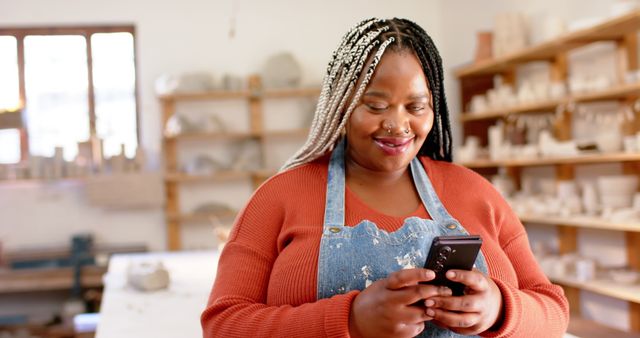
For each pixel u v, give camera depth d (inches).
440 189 49.4
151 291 115.9
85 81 255.8
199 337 83.6
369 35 44.7
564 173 195.0
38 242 250.5
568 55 195.3
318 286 44.8
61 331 223.1
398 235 46.2
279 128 263.7
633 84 153.3
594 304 188.4
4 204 249.1
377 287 39.4
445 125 50.3
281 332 41.8
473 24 244.7
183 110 259.8
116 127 257.1
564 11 194.2
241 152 259.0
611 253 180.5
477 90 238.4
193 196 262.7
